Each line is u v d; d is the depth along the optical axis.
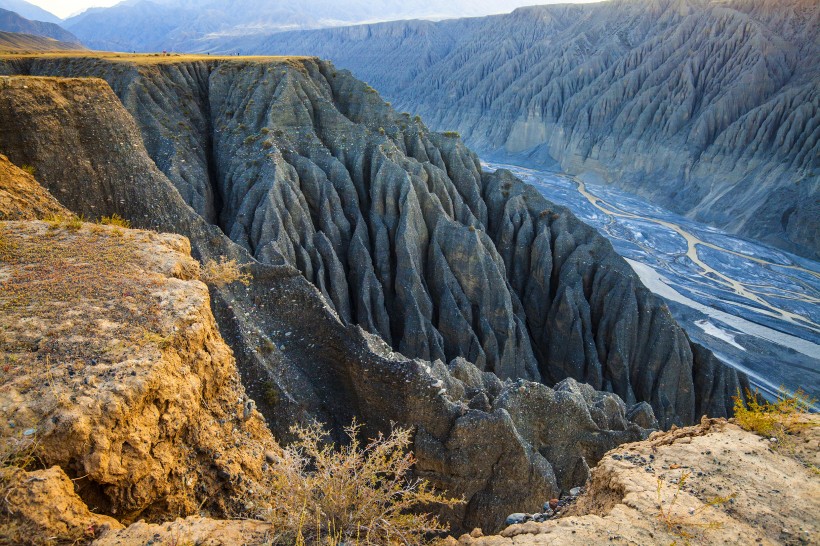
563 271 46.44
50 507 6.97
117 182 26.42
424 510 20.31
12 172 17.22
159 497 8.97
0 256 12.16
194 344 10.62
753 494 8.23
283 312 22.97
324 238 39.59
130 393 8.58
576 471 22.12
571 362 43.62
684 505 8.05
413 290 40.59
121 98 44.69
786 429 9.84
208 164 46.62
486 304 41.94
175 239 14.57
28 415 7.84
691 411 41.91
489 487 20.16
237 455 11.27
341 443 21.64
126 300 10.85
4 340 9.22
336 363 22.75
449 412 20.47
